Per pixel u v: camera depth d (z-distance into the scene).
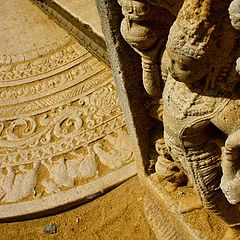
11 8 4.87
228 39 1.75
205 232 2.57
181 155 2.27
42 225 3.24
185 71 1.85
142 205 3.22
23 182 3.40
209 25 1.69
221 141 2.17
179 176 2.71
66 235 3.17
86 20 3.90
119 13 2.23
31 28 4.63
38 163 3.51
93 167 3.42
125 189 3.32
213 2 1.63
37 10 4.80
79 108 3.87
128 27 2.10
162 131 2.73
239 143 1.91
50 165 3.49
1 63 4.34
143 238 3.08
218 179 2.29
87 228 3.19
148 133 2.74
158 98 2.47
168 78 2.12
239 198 2.04
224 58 1.81
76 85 4.06
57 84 4.10
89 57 4.26
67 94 4.00
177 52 1.78
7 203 3.30
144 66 2.25
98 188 3.30
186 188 2.76
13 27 4.66
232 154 1.98
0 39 4.56
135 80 2.49
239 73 1.75
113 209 3.25
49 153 3.57
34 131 3.76
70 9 4.06
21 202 3.29
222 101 1.91
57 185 3.35
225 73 1.86
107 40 2.38
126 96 2.53
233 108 1.89
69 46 4.41
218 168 2.26
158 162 2.75
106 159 3.46
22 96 4.05
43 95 4.03
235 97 1.89
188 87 1.98
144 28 2.05
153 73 2.26
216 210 2.39
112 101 3.85
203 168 2.24
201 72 1.85
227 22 1.70
